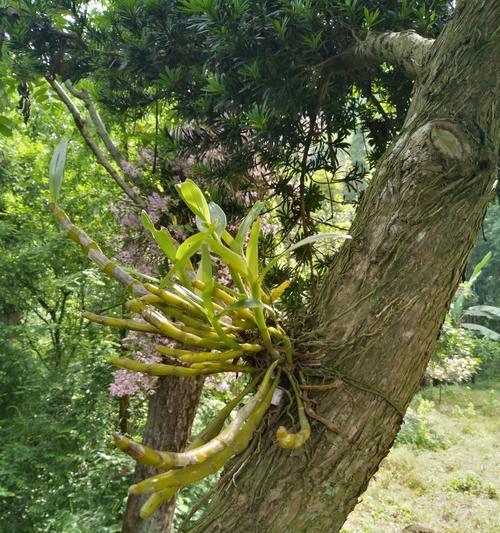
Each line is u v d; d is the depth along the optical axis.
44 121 4.94
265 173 2.07
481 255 13.75
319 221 1.93
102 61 1.75
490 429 7.80
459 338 4.59
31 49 1.81
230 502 0.81
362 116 1.88
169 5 1.54
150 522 2.70
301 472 0.79
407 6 1.28
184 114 1.66
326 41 1.34
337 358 0.82
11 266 4.68
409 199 0.84
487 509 4.86
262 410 0.73
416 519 4.69
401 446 6.70
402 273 0.82
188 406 2.65
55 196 0.78
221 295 0.76
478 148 0.83
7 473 3.41
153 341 2.35
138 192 2.43
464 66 0.87
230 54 1.33
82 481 3.51
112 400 3.80
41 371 4.55
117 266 0.78
